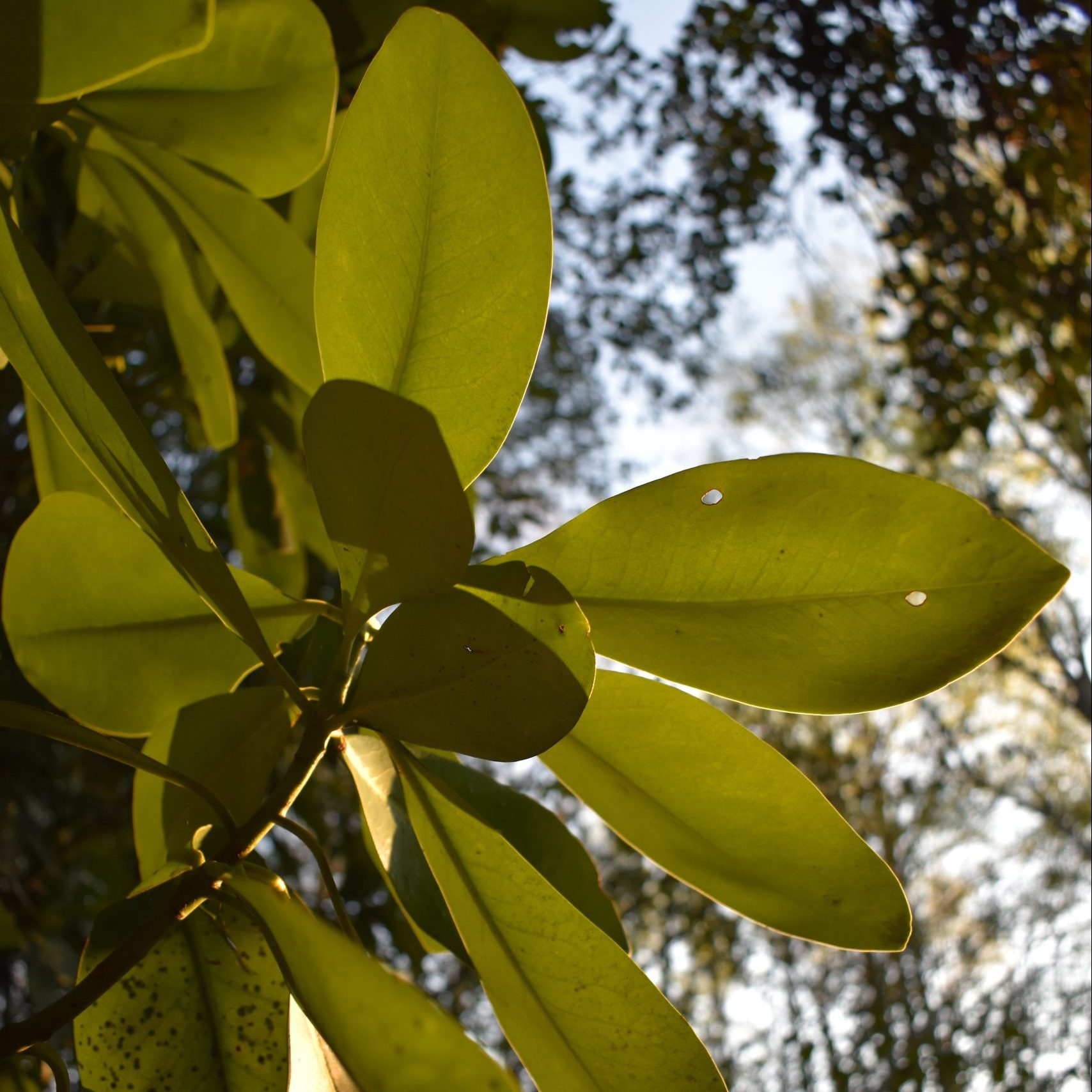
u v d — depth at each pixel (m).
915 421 3.41
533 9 0.54
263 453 0.64
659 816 0.31
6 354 0.27
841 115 1.94
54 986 1.05
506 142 0.25
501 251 0.25
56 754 1.19
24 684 0.94
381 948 1.29
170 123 0.34
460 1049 0.19
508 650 0.25
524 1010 0.28
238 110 0.34
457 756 0.36
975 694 4.05
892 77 1.86
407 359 0.26
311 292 0.41
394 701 0.25
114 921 0.29
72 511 0.30
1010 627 0.26
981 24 1.76
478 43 0.25
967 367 1.93
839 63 1.92
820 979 3.41
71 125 0.38
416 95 0.25
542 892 0.27
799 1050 3.03
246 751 0.32
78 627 0.31
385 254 0.25
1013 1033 2.58
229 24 0.33
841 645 0.27
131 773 1.20
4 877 1.08
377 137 0.25
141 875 0.31
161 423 1.45
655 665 0.28
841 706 0.27
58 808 1.24
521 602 0.25
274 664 0.26
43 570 0.30
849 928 0.30
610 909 0.36
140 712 0.32
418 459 0.23
